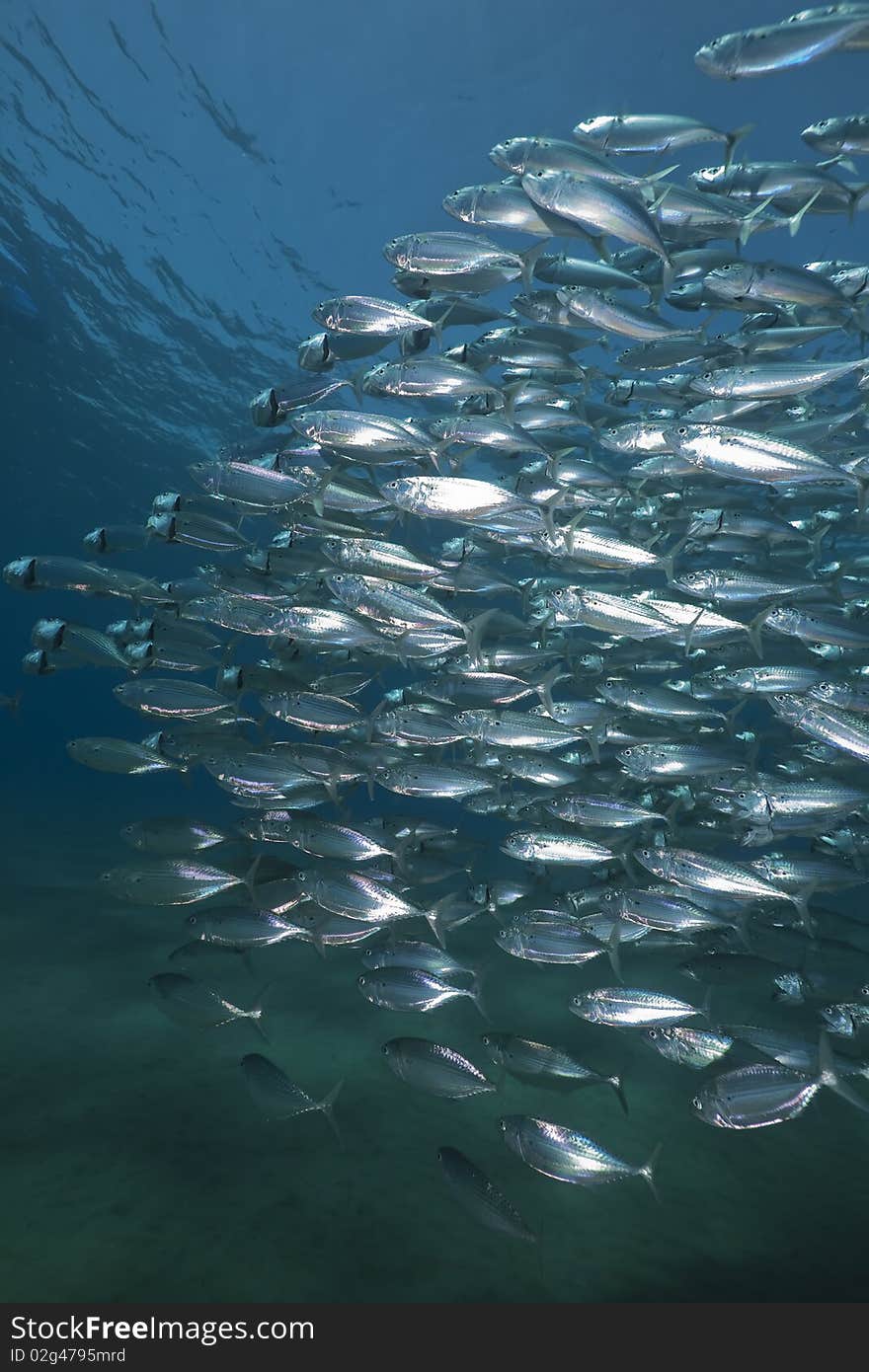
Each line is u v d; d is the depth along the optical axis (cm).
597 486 165
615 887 144
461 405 154
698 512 170
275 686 168
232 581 169
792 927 153
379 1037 161
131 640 171
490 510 129
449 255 127
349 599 139
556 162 118
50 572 165
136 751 154
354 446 133
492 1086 104
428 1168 117
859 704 135
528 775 161
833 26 96
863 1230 111
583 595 139
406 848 159
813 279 128
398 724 149
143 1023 161
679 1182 119
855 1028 133
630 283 144
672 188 122
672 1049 114
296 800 161
